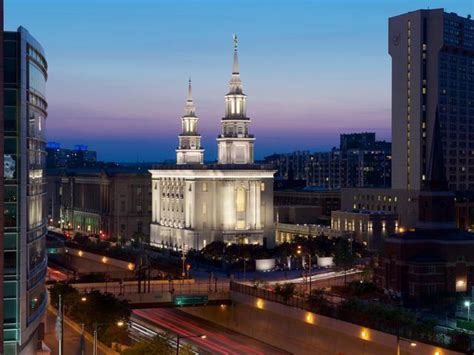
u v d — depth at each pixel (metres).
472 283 158.38
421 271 154.00
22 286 83.56
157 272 180.38
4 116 81.94
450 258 155.88
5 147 82.12
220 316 159.38
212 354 131.00
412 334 107.19
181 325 159.50
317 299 130.62
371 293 155.12
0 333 80.94
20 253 83.00
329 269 193.12
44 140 99.38
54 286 139.25
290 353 133.88
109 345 118.12
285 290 137.75
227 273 185.00
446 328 118.31
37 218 93.19
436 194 161.12
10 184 82.25
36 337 95.94
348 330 118.00
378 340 110.81
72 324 132.50
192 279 166.00
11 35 81.81
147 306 140.75
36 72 90.62
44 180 100.19
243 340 144.62
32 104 88.00
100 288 149.00
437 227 160.88
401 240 156.75
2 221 80.56
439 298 147.88
